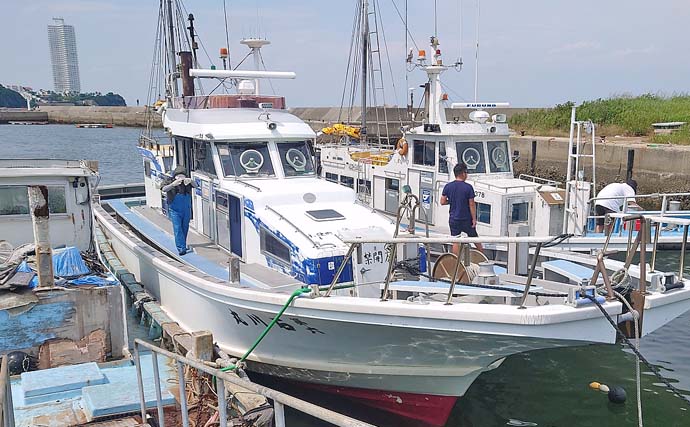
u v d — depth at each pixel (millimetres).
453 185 7301
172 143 9891
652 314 5262
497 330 4891
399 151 11445
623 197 10969
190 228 9602
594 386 7820
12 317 6586
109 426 5324
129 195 16344
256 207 7363
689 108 28734
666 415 7078
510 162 10953
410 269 6254
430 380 5945
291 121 8766
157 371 5156
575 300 4906
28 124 77812
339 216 7250
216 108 9141
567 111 31734
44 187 6742
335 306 5520
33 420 5410
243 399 6008
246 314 6473
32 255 7738
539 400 7445
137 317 9625
